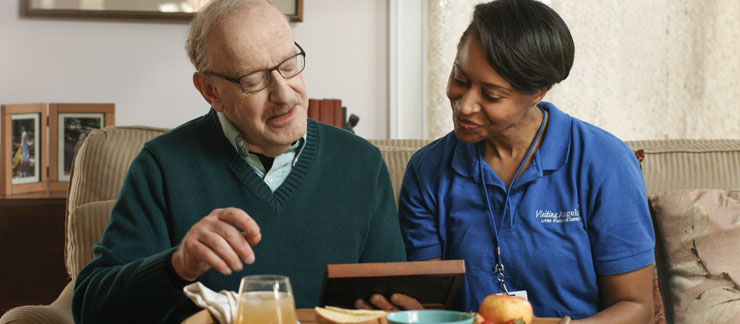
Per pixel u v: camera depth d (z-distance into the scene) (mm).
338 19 2912
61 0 2785
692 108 3059
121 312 1176
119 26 2840
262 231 1340
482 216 1386
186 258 1046
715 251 1615
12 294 2365
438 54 2906
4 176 2580
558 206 1348
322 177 1399
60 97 2830
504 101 1229
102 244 1312
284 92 1245
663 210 1684
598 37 2992
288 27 1304
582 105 3006
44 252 2383
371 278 1007
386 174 1489
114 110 2723
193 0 2828
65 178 2684
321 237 1367
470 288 1379
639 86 3021
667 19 3023
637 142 1874
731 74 3072
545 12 1229
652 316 1337
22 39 2805
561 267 1337
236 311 925
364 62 2932
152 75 2861
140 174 1344
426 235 1446
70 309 1494
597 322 1243
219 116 1380
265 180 1373
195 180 1348
